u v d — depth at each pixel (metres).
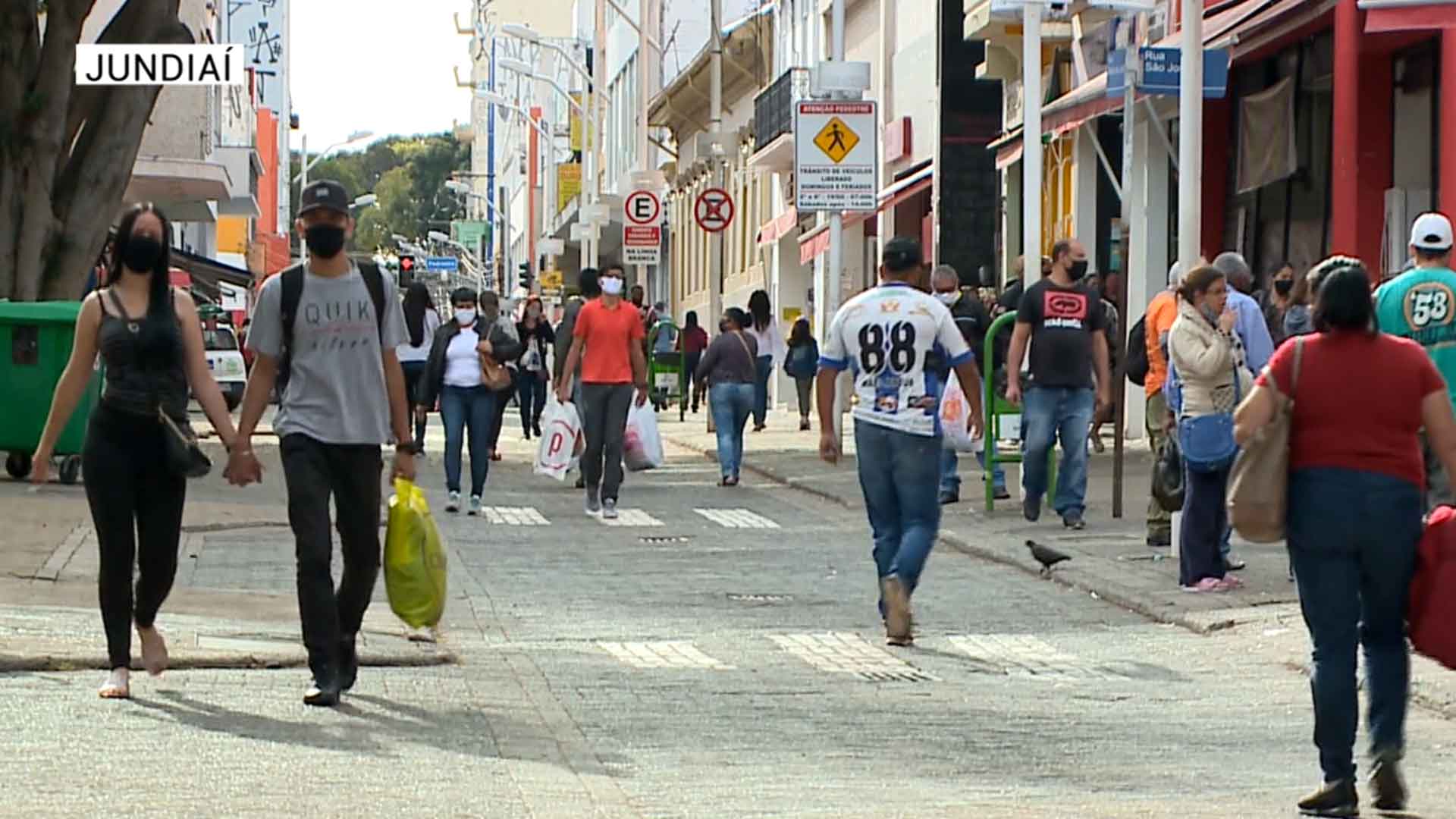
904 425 37.22
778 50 152.25
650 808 23.30
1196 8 47.25
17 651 32.19
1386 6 48.03
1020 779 25.80
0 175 68.88
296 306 29.30
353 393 29.61
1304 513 23.92
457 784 24.23
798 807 23.59
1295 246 71.44
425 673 33.22
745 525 59.12
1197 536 42.44
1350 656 23.81
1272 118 72.25
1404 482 23.81
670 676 33.72
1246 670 34.88
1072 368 53.94
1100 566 46.22
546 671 33.97
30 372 62.41
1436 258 35.50
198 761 25.14
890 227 125.19
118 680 29.72
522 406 102.12
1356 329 24.11
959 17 108.62
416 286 80.69
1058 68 94.38
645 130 156.12
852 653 36.53
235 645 34.09
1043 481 55.00
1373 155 63.44
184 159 122.62
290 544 51.06
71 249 70.50
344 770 24.81
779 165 145.88
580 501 66.06
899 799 24.23
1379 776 24.14
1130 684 33.56
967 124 109.06
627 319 61.09
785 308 148.00
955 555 50.78
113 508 29.38
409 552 33.78
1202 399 41.88
